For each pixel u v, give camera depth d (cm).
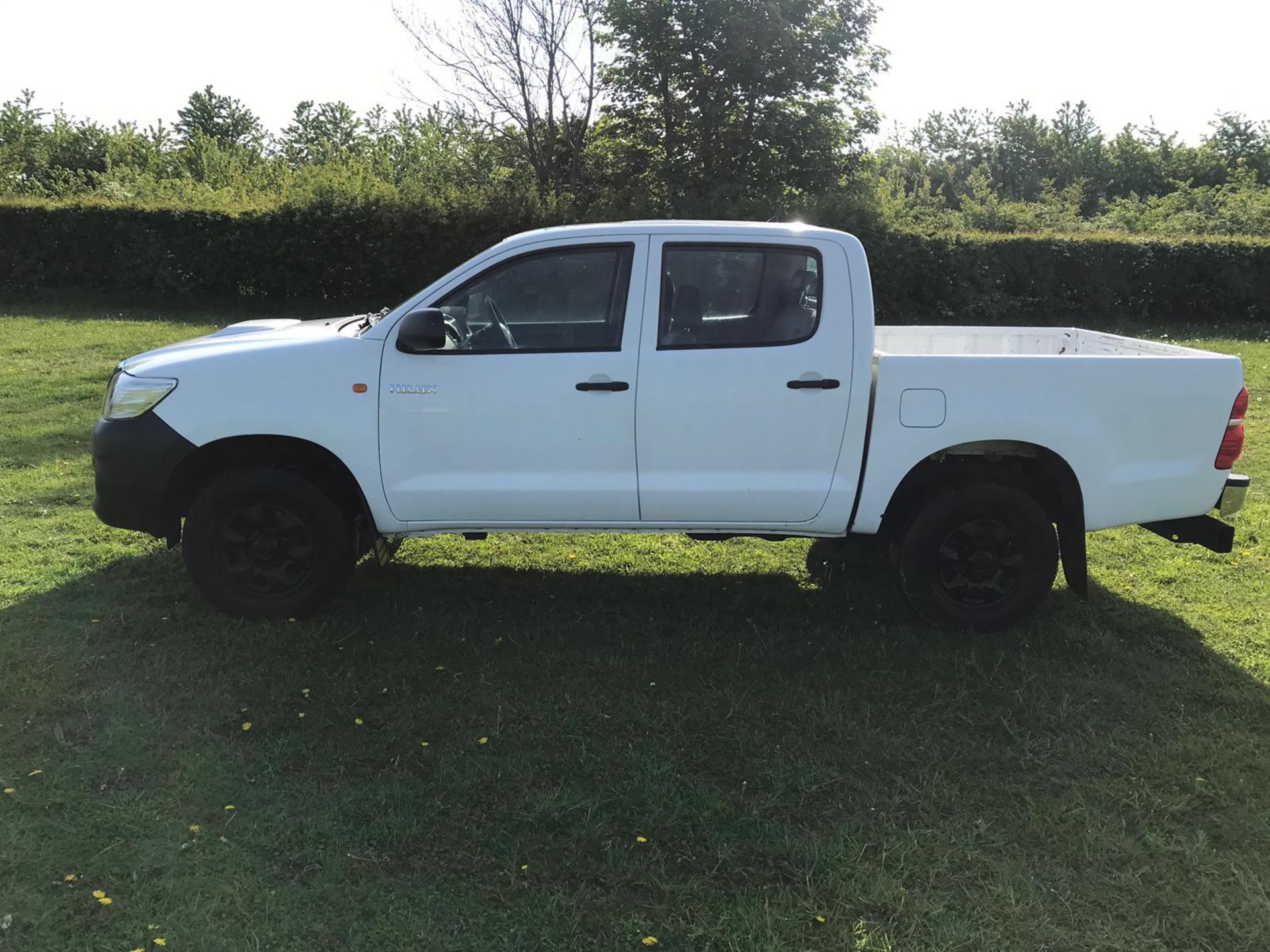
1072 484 432
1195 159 4050
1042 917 265
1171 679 407
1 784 312
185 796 311
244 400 416
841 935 257
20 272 1655
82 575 492
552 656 420
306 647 419
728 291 420
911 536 438
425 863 283
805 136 1728
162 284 1639
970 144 4147
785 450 423
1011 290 1647
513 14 1691
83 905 260
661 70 1691
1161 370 425
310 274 1641
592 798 316
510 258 423
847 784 328
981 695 392
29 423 796
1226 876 285
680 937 256
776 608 483
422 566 529
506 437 421
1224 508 447
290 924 256
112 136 3434
